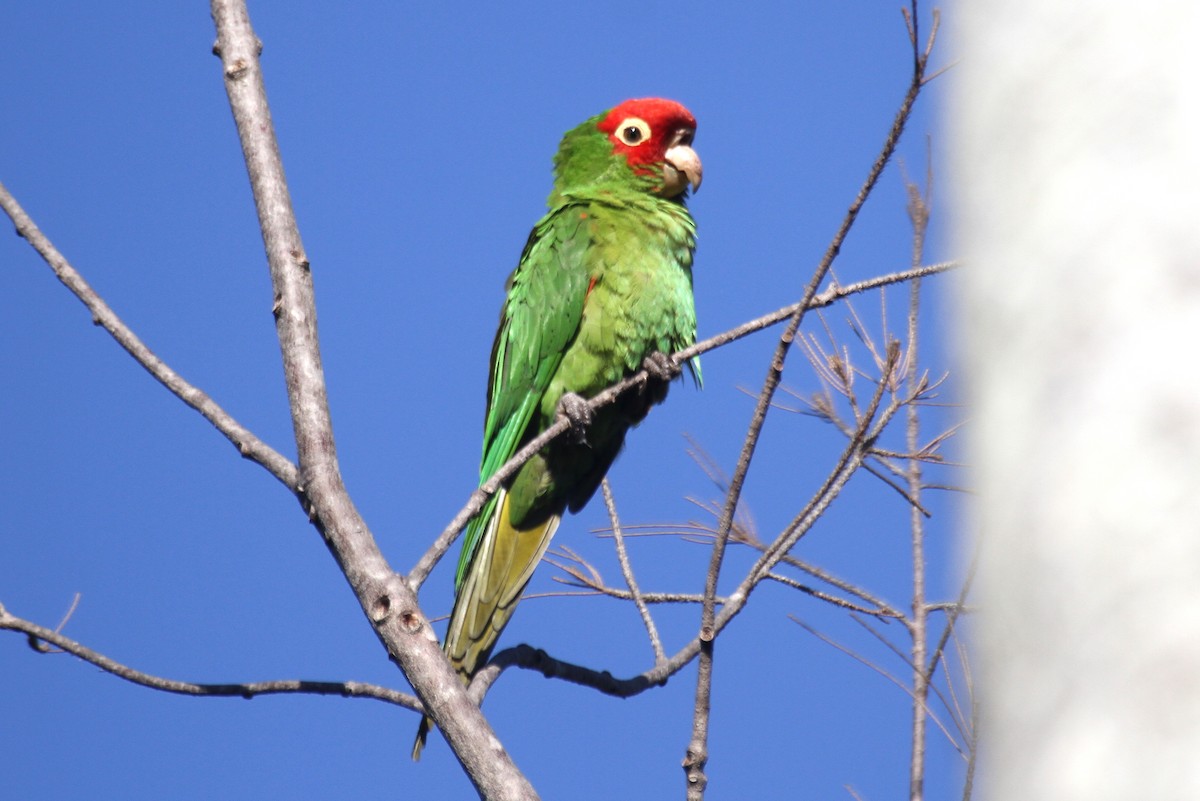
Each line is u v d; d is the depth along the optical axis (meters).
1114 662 3.03
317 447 6.47
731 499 6.65
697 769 6.46
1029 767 3.14
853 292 6.79
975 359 3.52
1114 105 3.31
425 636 6.03
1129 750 2.97
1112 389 3.15
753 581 7.14
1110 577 3.07
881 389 7.17
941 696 7.21
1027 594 3.22
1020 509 3.27
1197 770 2.88
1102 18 3.38
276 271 6.90
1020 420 3.32
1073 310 3.26
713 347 7.11
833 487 7.24
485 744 5.80
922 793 7.20
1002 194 3.51
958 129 3.72
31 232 7.09
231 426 6.72
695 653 8.10
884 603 8.20
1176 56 3.26
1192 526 2.99
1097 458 3.14
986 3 3.65
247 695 7.09
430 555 6.44
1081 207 3.30
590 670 7.89
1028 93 3.48
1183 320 3.11
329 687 7.13
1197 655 2.93
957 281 3.69
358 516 6.35
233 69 7.38
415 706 7.09
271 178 7.12
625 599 8.58
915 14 6.13
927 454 7.36
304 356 6.70
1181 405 3.06
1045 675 3.15
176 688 7.04
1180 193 3.18
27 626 6.98
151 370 6.86
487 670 7.67
